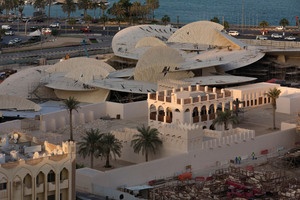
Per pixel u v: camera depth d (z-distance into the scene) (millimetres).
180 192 140750
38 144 126000
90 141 155000
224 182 146375
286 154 172375
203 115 186500
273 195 141750
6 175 104250
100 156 166500
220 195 140375
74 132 195250
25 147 119562
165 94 189625
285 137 183875
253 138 174625
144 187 143250
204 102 185875
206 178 152125
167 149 161250
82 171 142500
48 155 110000
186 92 189375
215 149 165000
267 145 179000
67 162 110375
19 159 109438
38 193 108188
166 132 162000
